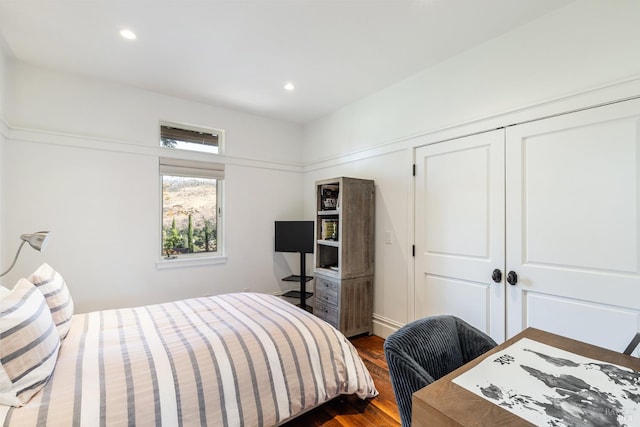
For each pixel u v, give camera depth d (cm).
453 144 254
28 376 119
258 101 352
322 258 348
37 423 108
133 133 313
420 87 281
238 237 385
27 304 133
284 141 427
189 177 354
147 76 290
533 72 206
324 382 178
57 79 277
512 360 109
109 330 177
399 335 120
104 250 297
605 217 178
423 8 196
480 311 236
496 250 225
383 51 247
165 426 127
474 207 240
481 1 188
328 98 343
